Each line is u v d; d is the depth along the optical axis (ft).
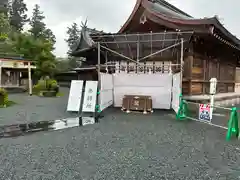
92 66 46.78
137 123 15.99
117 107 24.16
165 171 7.51
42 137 11.91
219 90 29.96
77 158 8.66
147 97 21.42
